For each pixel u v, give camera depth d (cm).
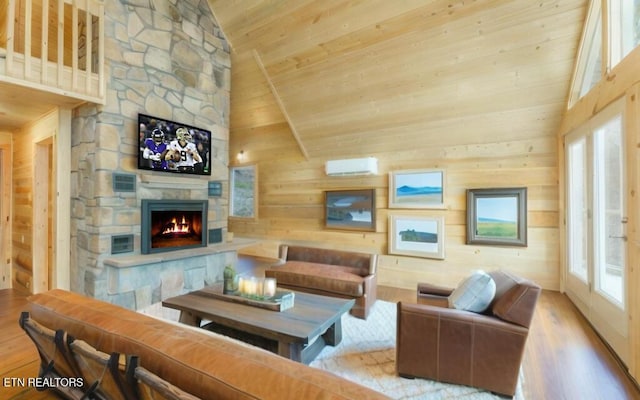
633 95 220
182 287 411
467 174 433
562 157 377
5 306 360
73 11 318
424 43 354
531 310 194
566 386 209
